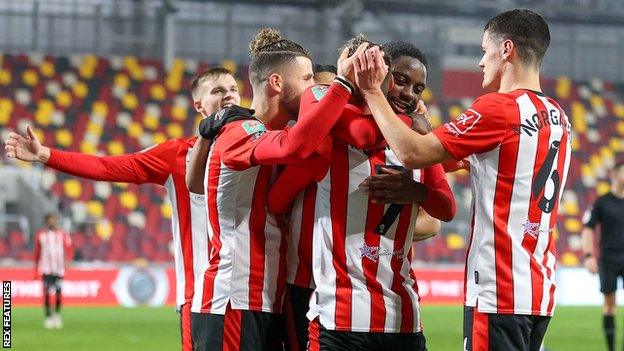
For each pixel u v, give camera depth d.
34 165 75.75
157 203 77.50
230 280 14.90
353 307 13.74
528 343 13.98
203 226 17.70
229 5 88.50
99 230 74.19
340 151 13.91
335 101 13.14
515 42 14.30
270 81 15.02
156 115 84.62
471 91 91.69
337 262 13.87
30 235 71.75
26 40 81.00
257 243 14.94
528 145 13.88
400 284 14.04
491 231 13.91
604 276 38.31
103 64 85.19
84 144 80.94
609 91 95.69
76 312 57.59
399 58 14.30
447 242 78.50
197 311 15.26
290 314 15.18
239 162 14.27
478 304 13.95
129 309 60.56
